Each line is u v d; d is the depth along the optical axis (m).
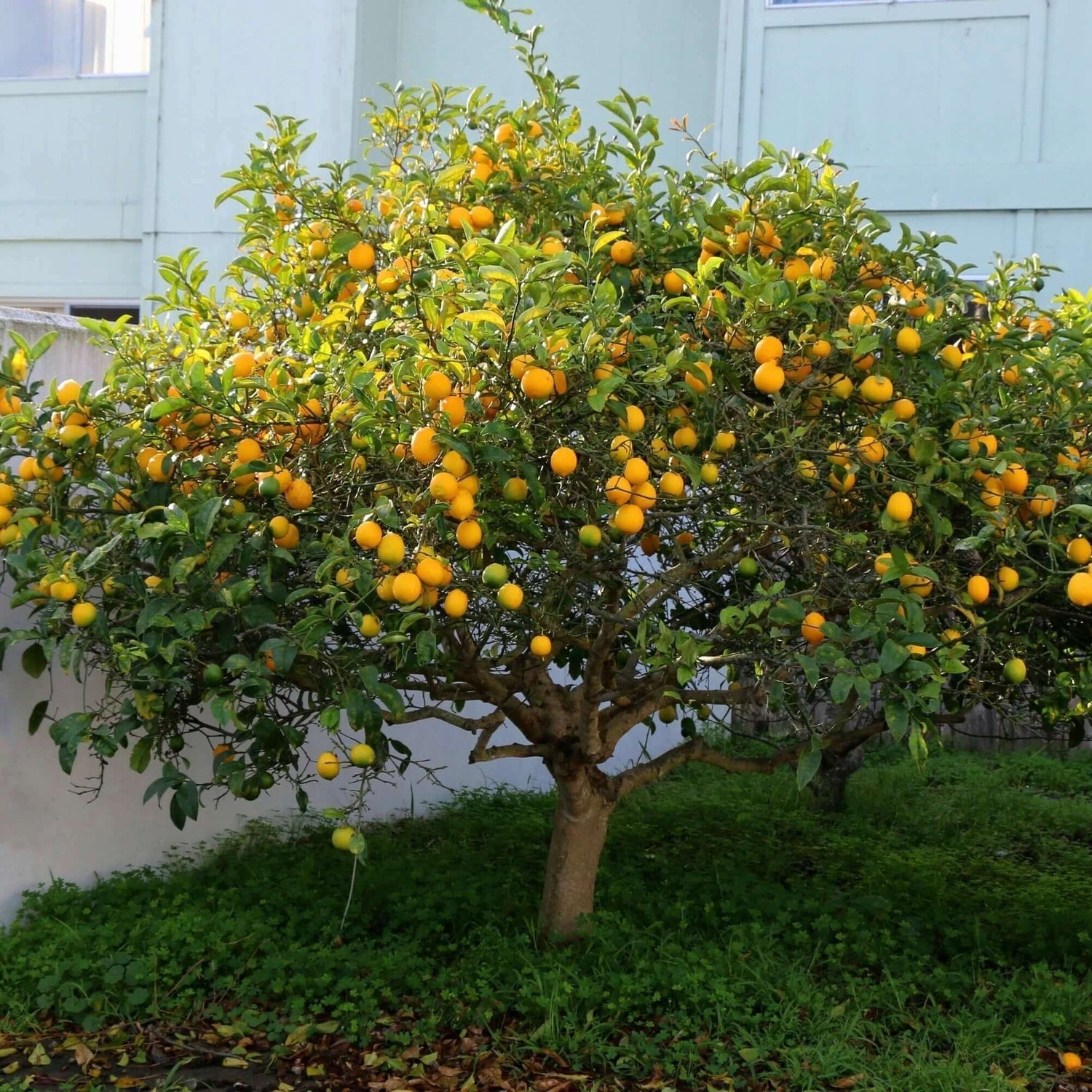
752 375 3.24
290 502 3.16
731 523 3.41
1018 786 8.05
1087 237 7.50
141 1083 3.39
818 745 2.84
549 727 4.25
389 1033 3.65
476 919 4.49
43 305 9.19
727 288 3.10
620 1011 3.73
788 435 3.06
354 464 3.19
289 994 3.90
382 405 2.99
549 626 3.61
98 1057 3.54
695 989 3.80
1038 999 3.90
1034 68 7.50
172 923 4.18
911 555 3.38
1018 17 7.52
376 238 3.70
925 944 4.38
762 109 7.88
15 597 3.31
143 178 8.88
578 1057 3.54
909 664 2.75
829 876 5.32
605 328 2.91
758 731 7.70
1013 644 3.79
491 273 2.72
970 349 3.53
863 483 3.31
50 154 9.05
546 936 4.28
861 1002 3.88
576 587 3.72
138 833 5.03
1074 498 3.28
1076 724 4.23
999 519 3.01
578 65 8.90
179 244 8.74
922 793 7.54
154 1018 3.78
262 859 5.14
